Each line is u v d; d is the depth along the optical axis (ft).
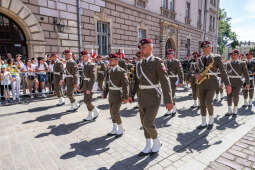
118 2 40.24
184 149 10.06
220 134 12.06
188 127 13.48
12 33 27.73
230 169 8.20
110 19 39.40
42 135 11.95
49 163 8.68
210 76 12.73
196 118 15.71
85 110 17.92
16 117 15.57
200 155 9.41
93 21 36.19
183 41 66.39
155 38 52.65
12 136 11.76
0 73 20.26
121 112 17.51
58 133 12.30
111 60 11.37
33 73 22.36
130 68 23.38
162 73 8.61
